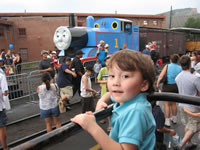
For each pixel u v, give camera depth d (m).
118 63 0.81
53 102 3.71
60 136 0.69
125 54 0.83
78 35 9.63
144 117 0.79
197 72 3.32
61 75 5.26
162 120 2.01
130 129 0.76
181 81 3.05
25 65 15.99
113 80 0.83
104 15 28.75
